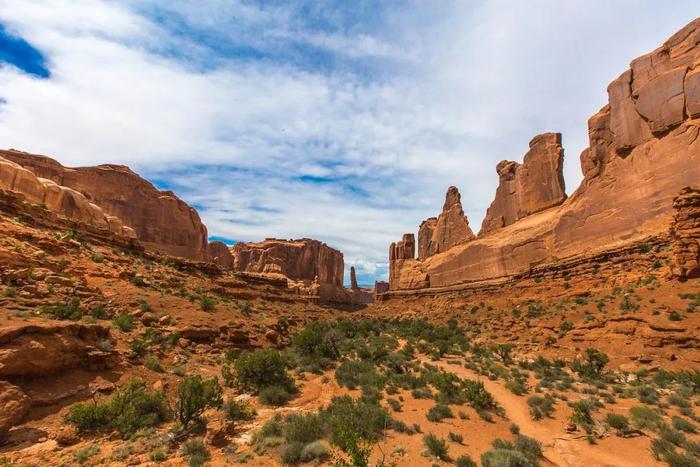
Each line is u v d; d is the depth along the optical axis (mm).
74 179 65375
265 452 11297
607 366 25547
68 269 27406
